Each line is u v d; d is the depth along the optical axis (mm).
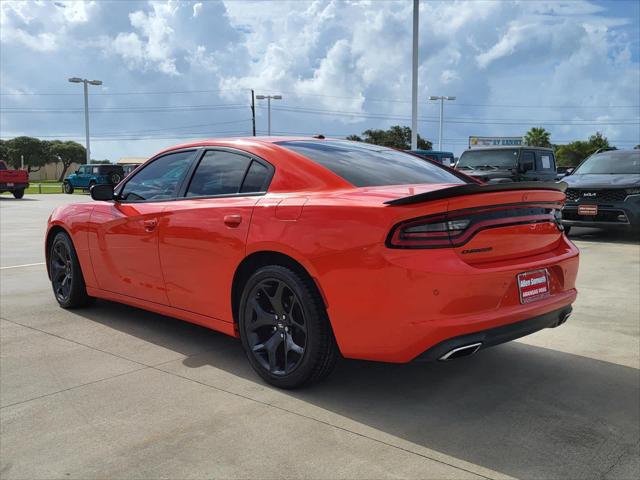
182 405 3000
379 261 2697
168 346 3982
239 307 3400
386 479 2299
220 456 2479
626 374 3471
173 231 3738
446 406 3008
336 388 3240
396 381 3354
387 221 2695
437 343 2664
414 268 2637
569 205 9438
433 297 2639
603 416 2895
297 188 3236
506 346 4000
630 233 10773
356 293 2783
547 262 3068
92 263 4582
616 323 4566
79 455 2488
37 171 83625
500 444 2596
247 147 3625
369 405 3012
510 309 2840
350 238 2793
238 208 3352
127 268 4203
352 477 2312
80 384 3285
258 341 3342
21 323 4551
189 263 3652
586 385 3299
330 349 3033
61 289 5043
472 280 2684
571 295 3254
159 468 2385
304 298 3002
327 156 3500
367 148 3980
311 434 2682
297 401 3059
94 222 4492
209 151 3865
